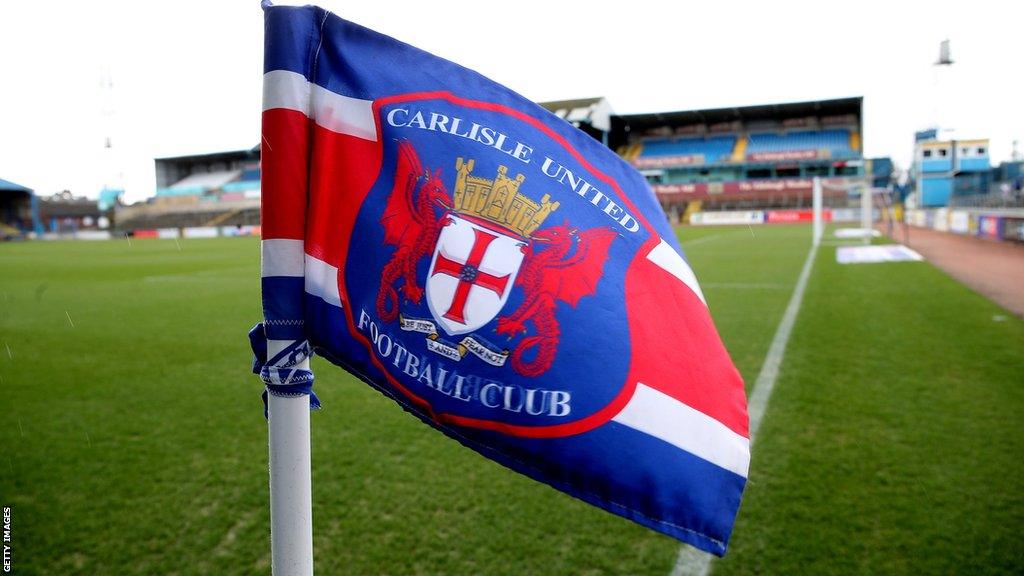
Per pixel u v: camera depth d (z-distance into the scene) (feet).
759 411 16.03
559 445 4.24
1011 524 10.23
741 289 37.81
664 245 4.79
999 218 71.72
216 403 17.89
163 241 138.72
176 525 11.00
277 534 4.16
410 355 4.26
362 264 4.26
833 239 83.51
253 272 57.26
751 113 174.50
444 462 13.47
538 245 4.36
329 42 4.22
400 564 9.61
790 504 11.16
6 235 170.71
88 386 19.69
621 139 193.88
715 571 9.31
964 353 20.93
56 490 12.39
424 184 4.26
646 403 4.41
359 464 13.39
